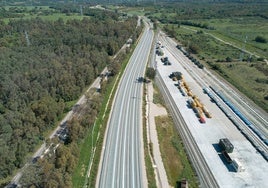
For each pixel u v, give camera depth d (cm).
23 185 10312
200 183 11294
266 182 11238
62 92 17762
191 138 14138
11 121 14125
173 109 17025
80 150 12862
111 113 16262
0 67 19088
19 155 12131
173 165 12306
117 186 11012
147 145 13438
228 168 12044
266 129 14912
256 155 12781
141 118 15725
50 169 10419
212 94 18900
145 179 11350
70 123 13575
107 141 13700
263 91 19162
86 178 11362
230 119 15800
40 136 14038
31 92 17100
